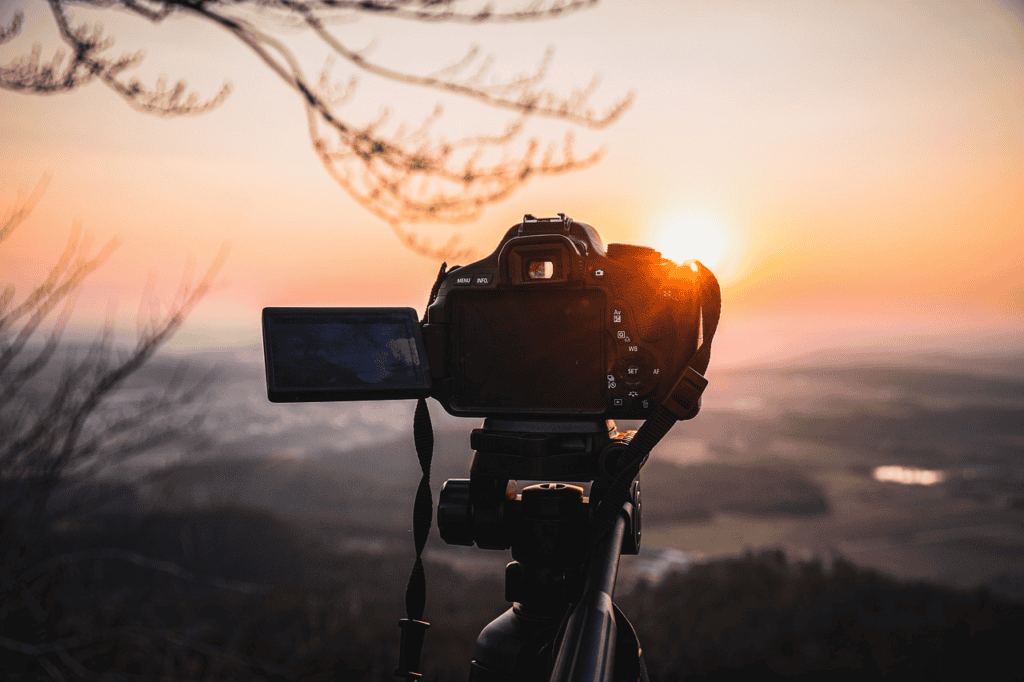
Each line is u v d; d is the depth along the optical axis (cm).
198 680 525
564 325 104
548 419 104
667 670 1234
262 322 96
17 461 346
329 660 849
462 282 107
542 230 107
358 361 99
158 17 263
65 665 468
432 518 102
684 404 92
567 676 62
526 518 100
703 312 101
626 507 101
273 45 266
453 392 108
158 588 545
